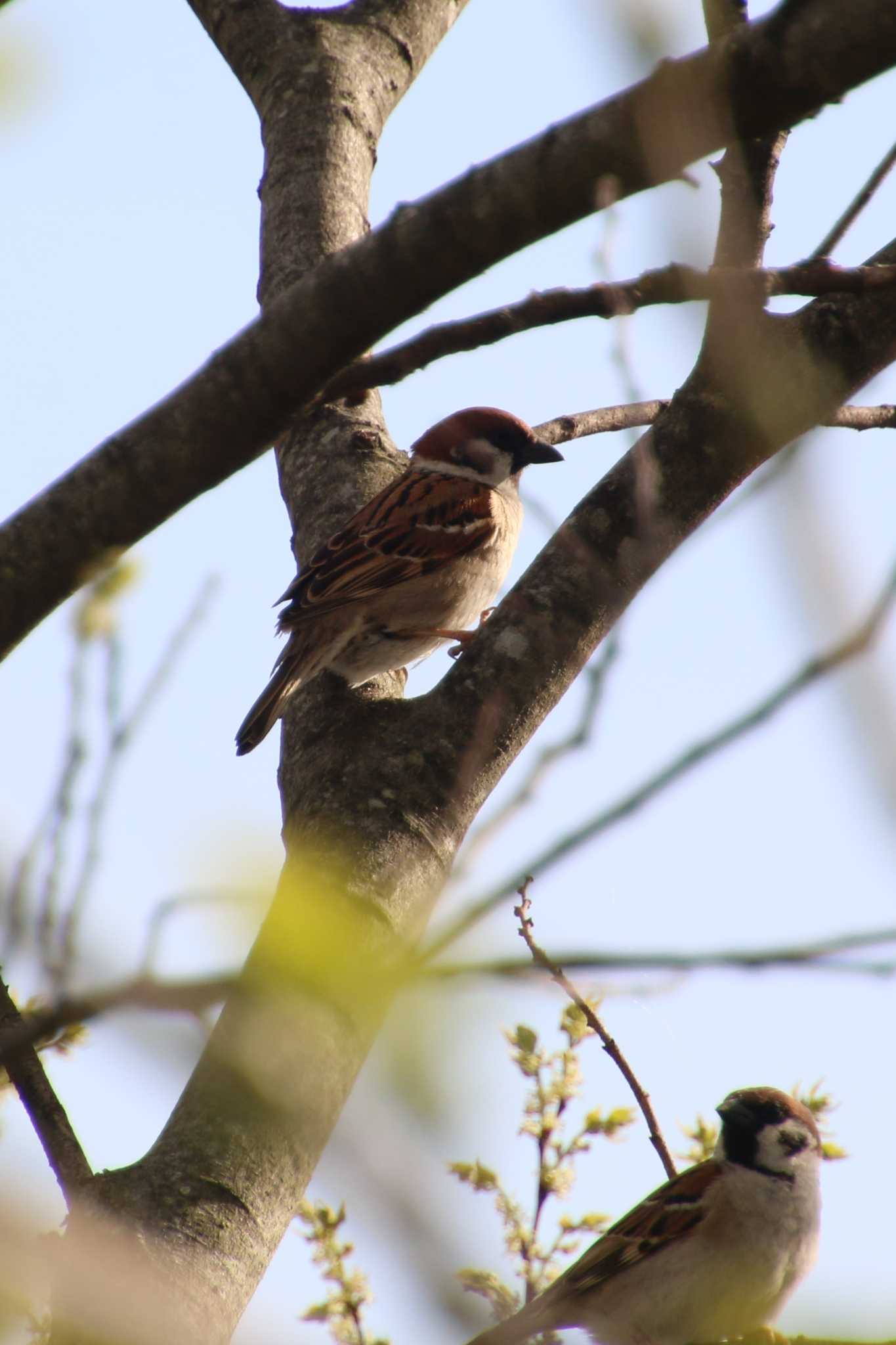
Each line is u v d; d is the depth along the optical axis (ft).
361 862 22.41
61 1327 7.03
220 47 44.96
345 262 18.17
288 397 18.98
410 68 44.29
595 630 24.43
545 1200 17.93
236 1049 8.68
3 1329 6.30
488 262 17.56
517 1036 18.80
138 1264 8.43
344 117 41.45
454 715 24.08
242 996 7.66
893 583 7.22
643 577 23.73
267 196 40.60
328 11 44.55
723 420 23.07
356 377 19.31
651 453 23.56
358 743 24.50
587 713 9.45
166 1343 7.50
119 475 19.54
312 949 7.82
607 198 15.75
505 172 16.83
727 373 15.78
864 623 7.09
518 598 24.63
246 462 19.70
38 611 19.94
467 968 7.30
